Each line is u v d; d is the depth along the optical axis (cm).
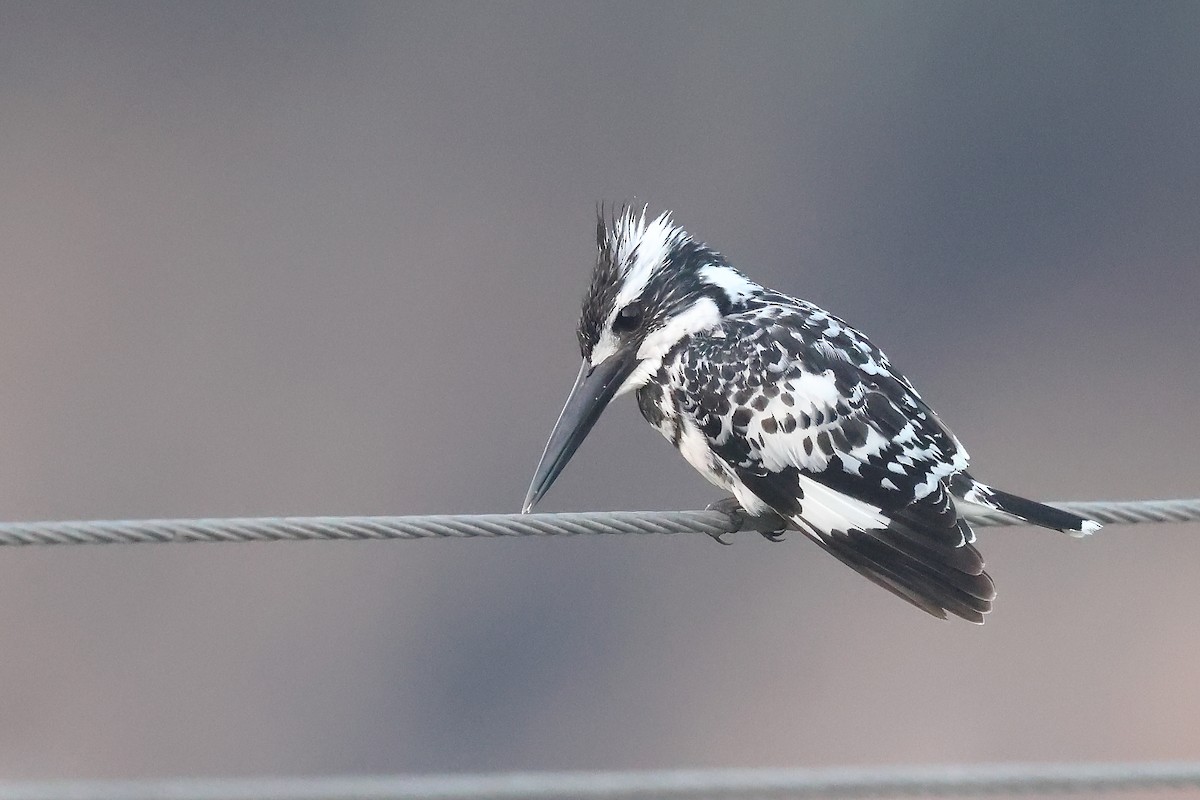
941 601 627
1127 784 621
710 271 634
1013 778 621
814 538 630
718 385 631
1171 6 1562
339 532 622
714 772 621
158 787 621
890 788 621
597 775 621
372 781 621
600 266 635
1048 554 1038
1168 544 1017
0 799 620
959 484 629
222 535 621
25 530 620
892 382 631
